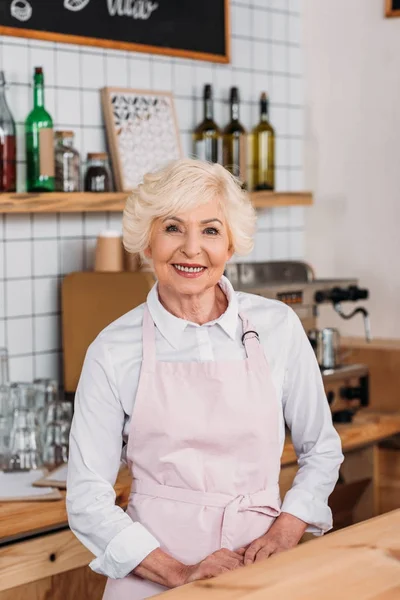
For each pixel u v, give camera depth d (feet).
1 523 8.00
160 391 6.79
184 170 6.71
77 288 10.95
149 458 6.84
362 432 11.16
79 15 11.47
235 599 4.48
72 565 8.62
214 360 6.96
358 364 12.26
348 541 5.28
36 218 11.19
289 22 14.30
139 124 12.03
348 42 13.94
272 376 7.05
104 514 6.61
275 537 6.75
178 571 6.39
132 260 11.31
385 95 13.60
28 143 10.69
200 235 6.74
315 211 14.51
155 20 12.35
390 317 13.70
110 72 11.91
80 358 11.01
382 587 4.59
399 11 13.32
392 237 13.64
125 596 6.66
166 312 6.98
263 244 14.03
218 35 13.17
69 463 6.88
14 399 10.03
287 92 14.30
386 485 11.93
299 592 4.54
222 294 7.30
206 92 12.77
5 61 10.78
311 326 11.94
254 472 6.88
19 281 11.08
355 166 13.99
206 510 6.74
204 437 6.75
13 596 8.26
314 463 7.22
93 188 11.27
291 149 14.42
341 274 14.24
